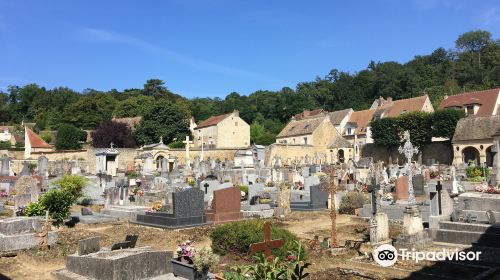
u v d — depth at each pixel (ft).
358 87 383.04
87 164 201.87
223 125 269.03
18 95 438.40
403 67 394.11
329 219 71.20
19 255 45.57
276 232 44.11
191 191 65.77
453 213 53.88
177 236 56.39
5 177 119.24
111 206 80.38
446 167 164.86
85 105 335.67
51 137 294.05
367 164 160.15
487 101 212.43
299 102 355.15
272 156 234.17
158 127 271.28
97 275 35.09
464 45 389.19
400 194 79.77
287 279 26.27
